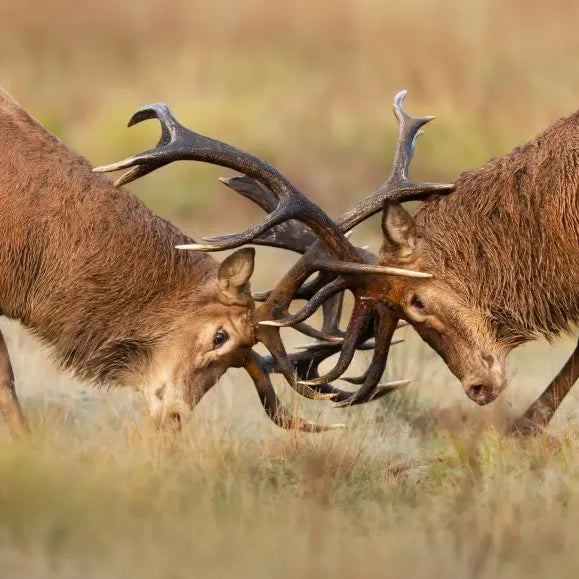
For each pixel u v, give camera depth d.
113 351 17.27
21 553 12.23
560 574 12.23
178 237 17.48
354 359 22.28
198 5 51.28
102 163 41.81
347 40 48.19
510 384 21.31
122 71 48.53
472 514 13.79
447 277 17.36
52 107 46.09
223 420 17.52
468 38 45.34
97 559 12.20
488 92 43.12
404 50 45.28
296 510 13.88
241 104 44.44
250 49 49.06
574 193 16.78
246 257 16.95
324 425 17.22
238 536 12.84
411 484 15.50
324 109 43.31
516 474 15.12
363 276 17.42
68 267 16.84
